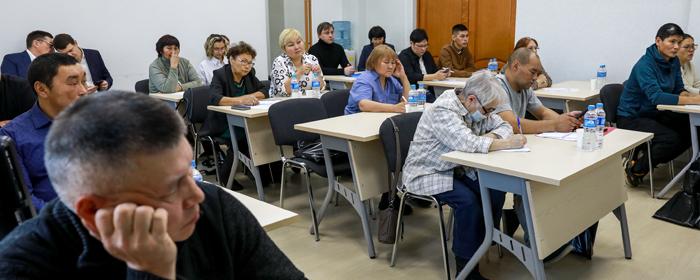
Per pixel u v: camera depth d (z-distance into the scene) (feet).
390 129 7.91
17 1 14.08
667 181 12.11
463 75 17.62
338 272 8.04
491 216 6.57
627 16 14.85
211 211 2.91
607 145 7.20
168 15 17.01
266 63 20.03
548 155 6.61
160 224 2.03
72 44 13.99
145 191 2.07
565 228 6.52
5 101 8.45
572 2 15.96
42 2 14.51
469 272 7.00
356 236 9.41
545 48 16.85
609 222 9.68
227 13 18.45
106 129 1.98
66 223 2.35
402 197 7.89
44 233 2.36
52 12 14.71
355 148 8.22
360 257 8.54
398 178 8.04
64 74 5.67
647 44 14.60
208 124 12.15
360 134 8.01
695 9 13.39
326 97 11.33
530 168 5.96
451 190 7.16
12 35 14.14
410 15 21.50
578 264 8.11
